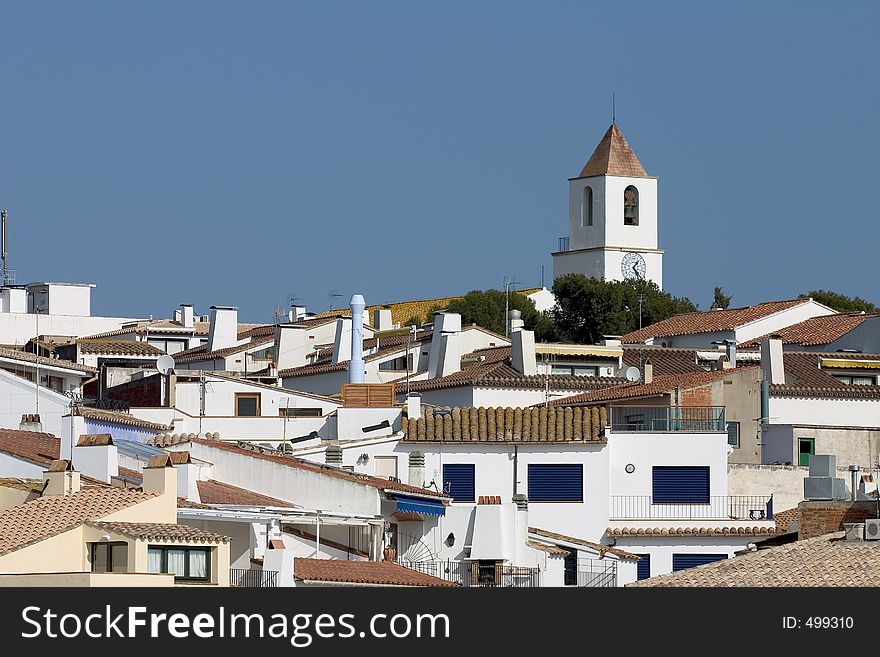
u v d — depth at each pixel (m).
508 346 198.12
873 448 155.75
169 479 89.88
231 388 159.50
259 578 93.62
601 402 150.25
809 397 166.25
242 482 114.81
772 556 88.50
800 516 100.38
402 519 115.69
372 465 134.00
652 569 133.50
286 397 160.75
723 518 136.12
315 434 142.88
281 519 101.69
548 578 123.00
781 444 153.12
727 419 151.75
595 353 184.12
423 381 178.75
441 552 116.44
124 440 121.69
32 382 147.38
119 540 84.94
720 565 88.56
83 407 137.88
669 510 136.50
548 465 135.38
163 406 153.75
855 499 102.38
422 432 135.00
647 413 144.62
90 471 102.00
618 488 136.00
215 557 86.38
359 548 110.62
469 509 117.19
